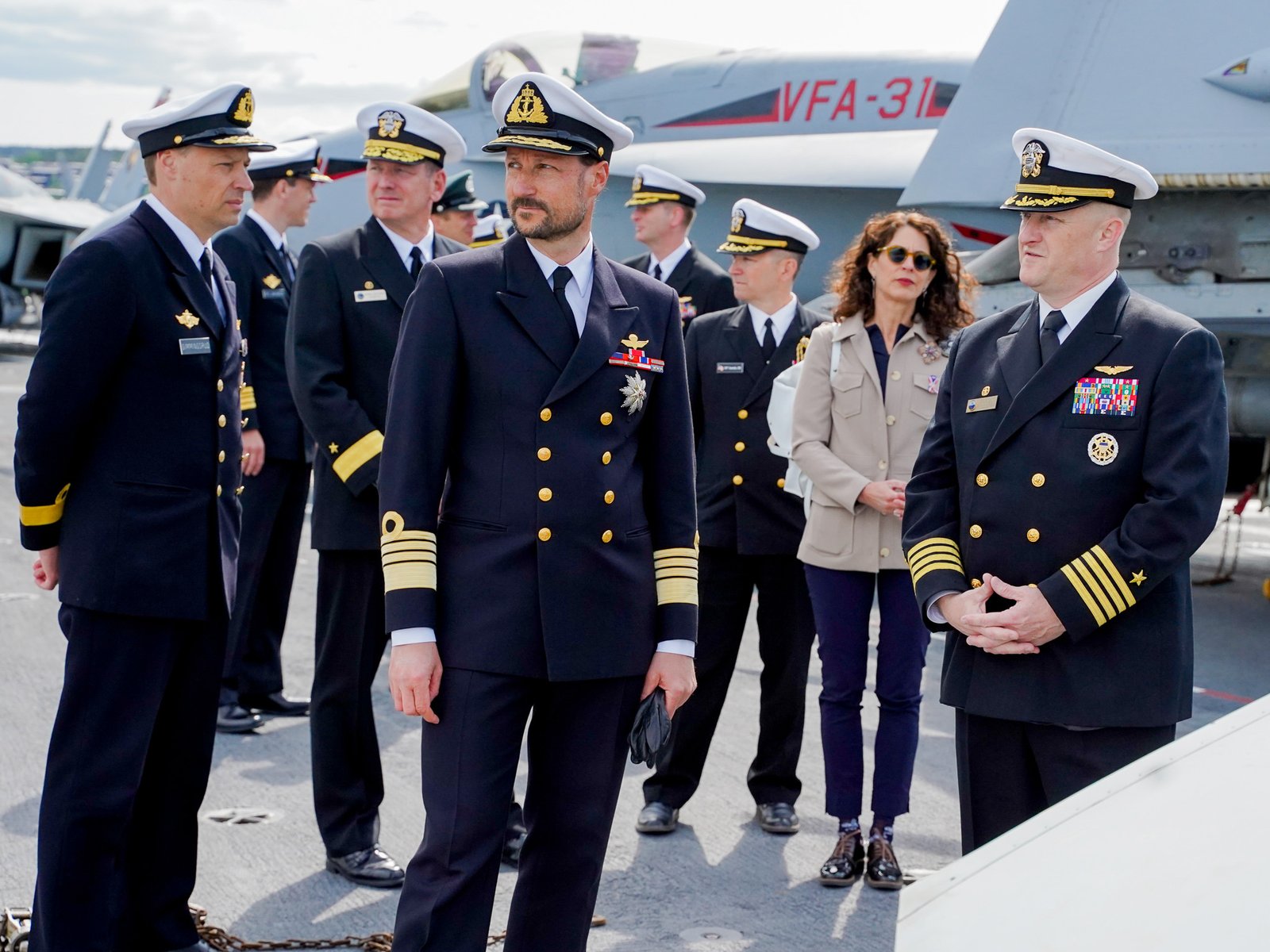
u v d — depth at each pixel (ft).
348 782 11.64
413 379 7.90
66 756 8.99
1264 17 20.48
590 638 7.88
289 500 16.79
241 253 16.55
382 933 10.40
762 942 10.51
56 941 8.93
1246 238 20.74
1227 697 18.66
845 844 11.98
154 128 9.04
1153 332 8.21
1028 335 8.63
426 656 7.69
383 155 11.77
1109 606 7.98
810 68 38.91
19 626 20.26
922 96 37.40
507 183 8.10
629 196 37.86
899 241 11.95
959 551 8.88
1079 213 8.30
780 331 13.82
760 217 13.65
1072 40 22.08
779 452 12.72
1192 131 20.66
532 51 40.91
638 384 8.20
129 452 9.02
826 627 12.16
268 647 16.65
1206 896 4.06
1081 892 4.35
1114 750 8.29
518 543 7.85
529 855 8.23
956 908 4.58
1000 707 8.45
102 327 8.73
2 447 40.63
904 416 12.16
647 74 40.81
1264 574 28.89
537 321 8.01
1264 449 26.32
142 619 9.05
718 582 13.41
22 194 79.82
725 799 14.20
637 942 10.47
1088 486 8.24
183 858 9.67
